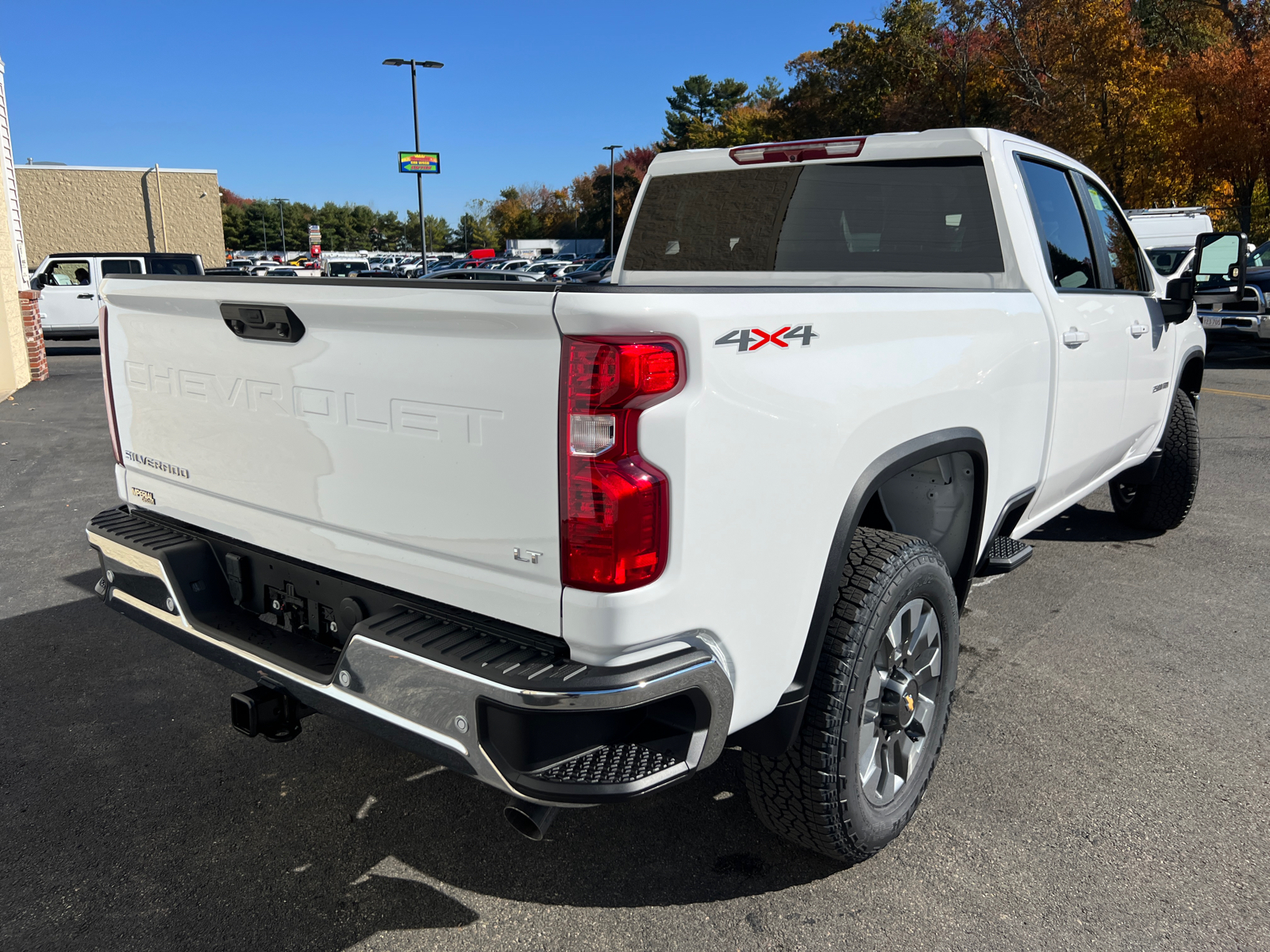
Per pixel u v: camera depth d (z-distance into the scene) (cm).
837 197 344
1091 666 361
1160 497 515
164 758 297
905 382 222
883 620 215
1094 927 217
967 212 313
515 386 166
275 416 213
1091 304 344
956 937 214
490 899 229
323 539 211
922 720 250
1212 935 213
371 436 192
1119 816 261
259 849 249
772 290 184
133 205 3509
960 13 3431
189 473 245
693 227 392
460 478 178
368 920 220
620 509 159
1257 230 2870
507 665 169
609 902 227
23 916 221
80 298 1678
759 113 8006
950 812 263
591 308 154
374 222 14650
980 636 389
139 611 254
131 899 228
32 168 3356
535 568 170
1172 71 2445
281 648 217
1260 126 2272
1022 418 292
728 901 227
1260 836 252
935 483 280
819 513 198
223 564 246
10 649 380
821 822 220
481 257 5275
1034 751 296
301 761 296
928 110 3712
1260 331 1321
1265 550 507
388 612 194
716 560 175
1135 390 406
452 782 284
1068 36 2486
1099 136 2431
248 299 207
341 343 194
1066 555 500
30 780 282
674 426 161
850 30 4312
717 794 276
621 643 165
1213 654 371
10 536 540
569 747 169
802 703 206
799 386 187
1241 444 791
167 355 241
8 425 918
